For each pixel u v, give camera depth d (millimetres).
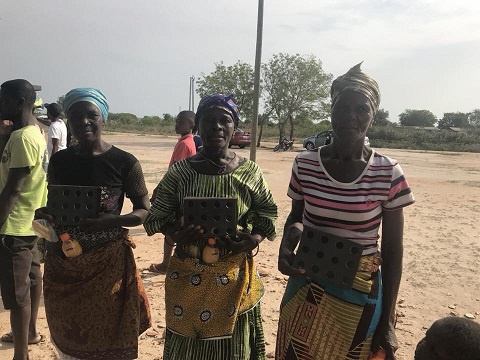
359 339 2230
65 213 2576
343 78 2154
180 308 2521
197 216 2371
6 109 3209
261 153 25438
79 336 2746
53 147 7684
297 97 30984
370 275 2234
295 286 2361
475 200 11344
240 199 2572
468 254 6527
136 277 2881
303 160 2314
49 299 2768
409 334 4094
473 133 50719
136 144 28359
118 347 2803
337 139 2158
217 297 2498
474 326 1729
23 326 3279
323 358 2236
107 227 2672
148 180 12344
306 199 2303
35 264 3643
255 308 2672
